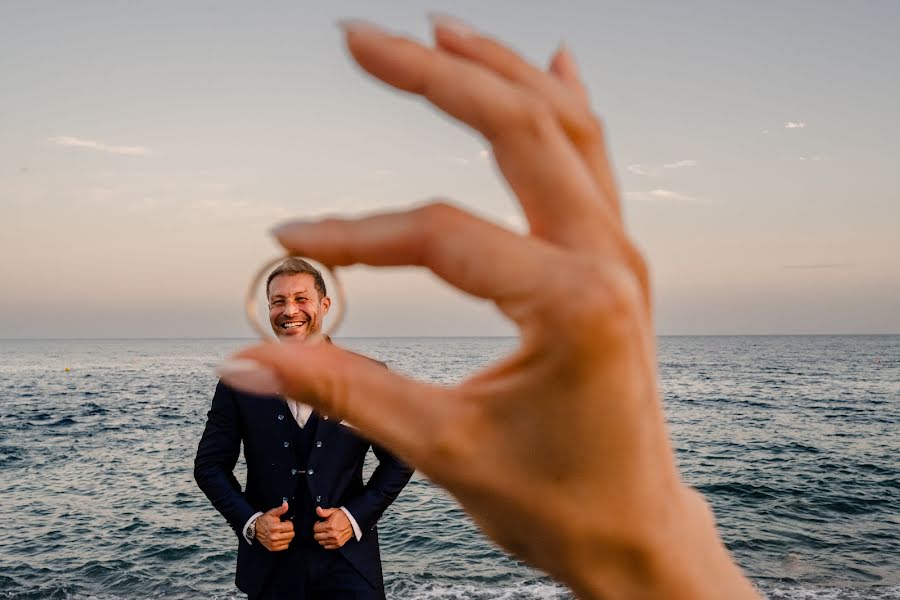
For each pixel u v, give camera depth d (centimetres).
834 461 2225
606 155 45
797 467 2120
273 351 43
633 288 38
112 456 2322
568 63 47
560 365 38
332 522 357
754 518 1510
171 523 1455
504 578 1073
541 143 41
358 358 44
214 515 1521
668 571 43
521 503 42
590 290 37
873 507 1602
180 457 2297
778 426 3095
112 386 5500
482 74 41
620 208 45
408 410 43
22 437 2730
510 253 37
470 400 42
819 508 1599
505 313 39
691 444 2608
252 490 380
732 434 2861
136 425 3086
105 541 1320
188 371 7825
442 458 43
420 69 41
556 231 41
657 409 44
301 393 42
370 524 371
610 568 44
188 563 1183
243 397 384
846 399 4325
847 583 1066
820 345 18462
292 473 373
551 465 41
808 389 5044
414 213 39
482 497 43
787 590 1034
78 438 2708
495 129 41
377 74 41
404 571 1126
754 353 12631
